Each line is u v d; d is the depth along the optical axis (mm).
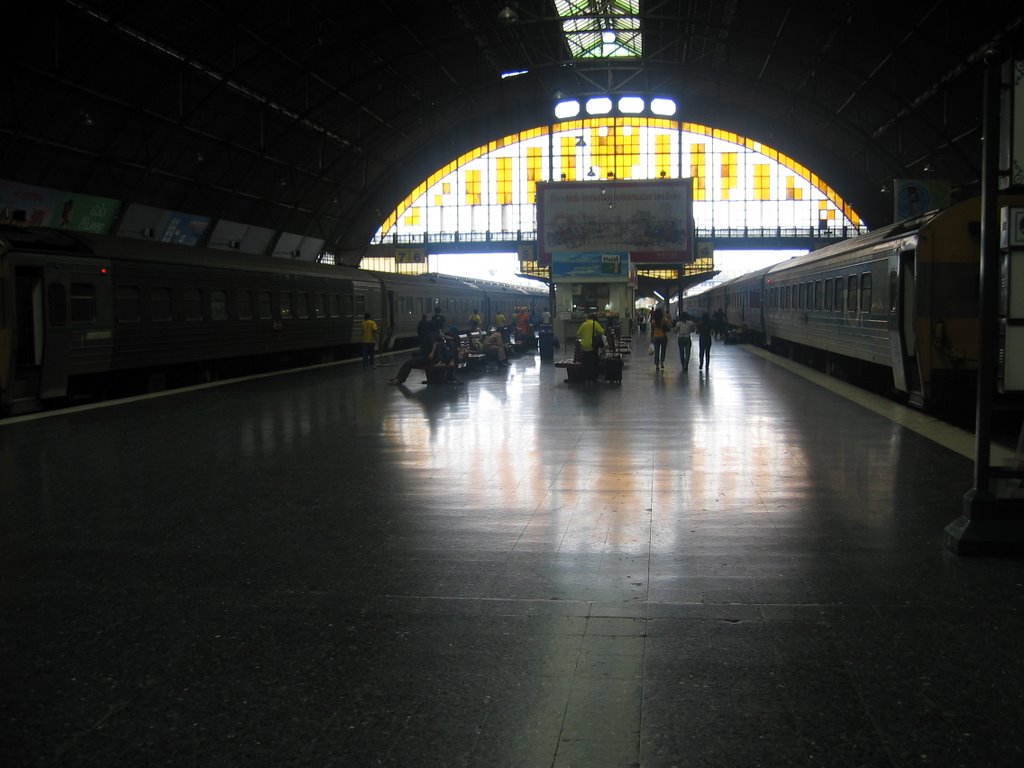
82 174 35125
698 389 18906
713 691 4066
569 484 8727
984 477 6258
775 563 6008
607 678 4219
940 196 31797
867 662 4359
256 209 48375
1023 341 6961
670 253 36031
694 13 43156
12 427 13367
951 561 6004
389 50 43469
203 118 38219
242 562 6180
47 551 6492
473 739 3666
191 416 14695
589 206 36125
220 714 3912
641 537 6715
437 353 20438
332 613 5148
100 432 12781
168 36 31531
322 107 43688
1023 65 6105
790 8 38031
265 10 33344
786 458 10102
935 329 13547
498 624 4941
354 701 4020
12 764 3510
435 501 8031
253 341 25156
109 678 4289
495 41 47344
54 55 28375
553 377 22453
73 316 17234
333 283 31297
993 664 4320
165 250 21328
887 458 10078
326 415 14695
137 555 6379
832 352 22953
